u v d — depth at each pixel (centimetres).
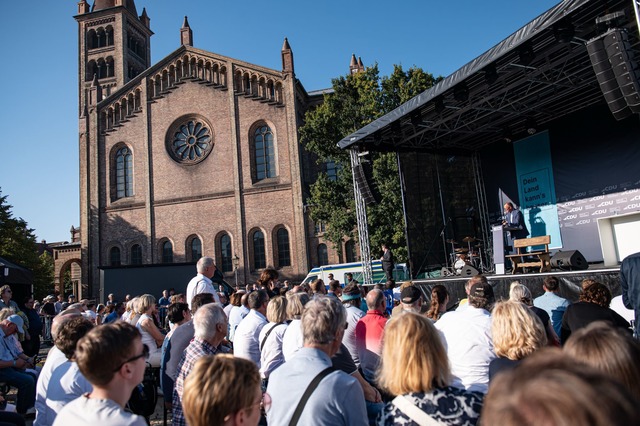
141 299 834
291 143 3966
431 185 1992
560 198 1809
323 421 319
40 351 2009
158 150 4219
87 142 4388
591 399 102
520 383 115
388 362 303
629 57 963
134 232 4166
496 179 2041
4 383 950
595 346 209
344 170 3161
